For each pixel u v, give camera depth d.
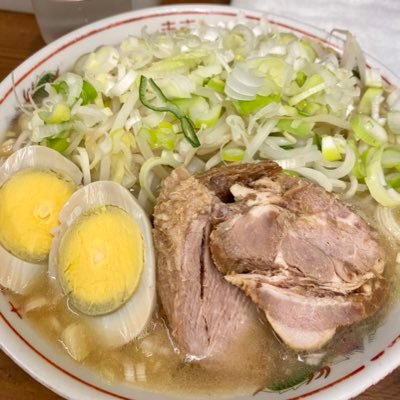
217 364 0.15
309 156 0.18
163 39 0.20
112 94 0.18
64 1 0.22
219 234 0.15
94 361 0.15
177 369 0.15
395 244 0.18
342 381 0.14
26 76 0.19
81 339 0.15
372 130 0.19
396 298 0.16
